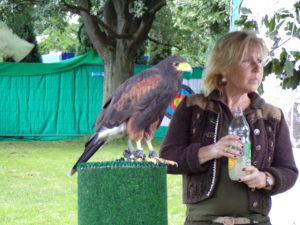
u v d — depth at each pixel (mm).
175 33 20641
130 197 2201
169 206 7500
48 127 17562
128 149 2727
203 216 2814
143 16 15539
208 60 2953
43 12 14695
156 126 2854
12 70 17172
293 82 3119
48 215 7020
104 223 2199
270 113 2916
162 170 2277
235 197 2764
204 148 2762
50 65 17375
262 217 2822
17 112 17344
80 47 20828
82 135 17672
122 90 2844
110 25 16609
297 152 4234
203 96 2973
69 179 9570
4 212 7148
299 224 4129
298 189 4195
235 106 2916
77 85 17688
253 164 2785
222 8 6020
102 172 2205
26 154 13219
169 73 2912
